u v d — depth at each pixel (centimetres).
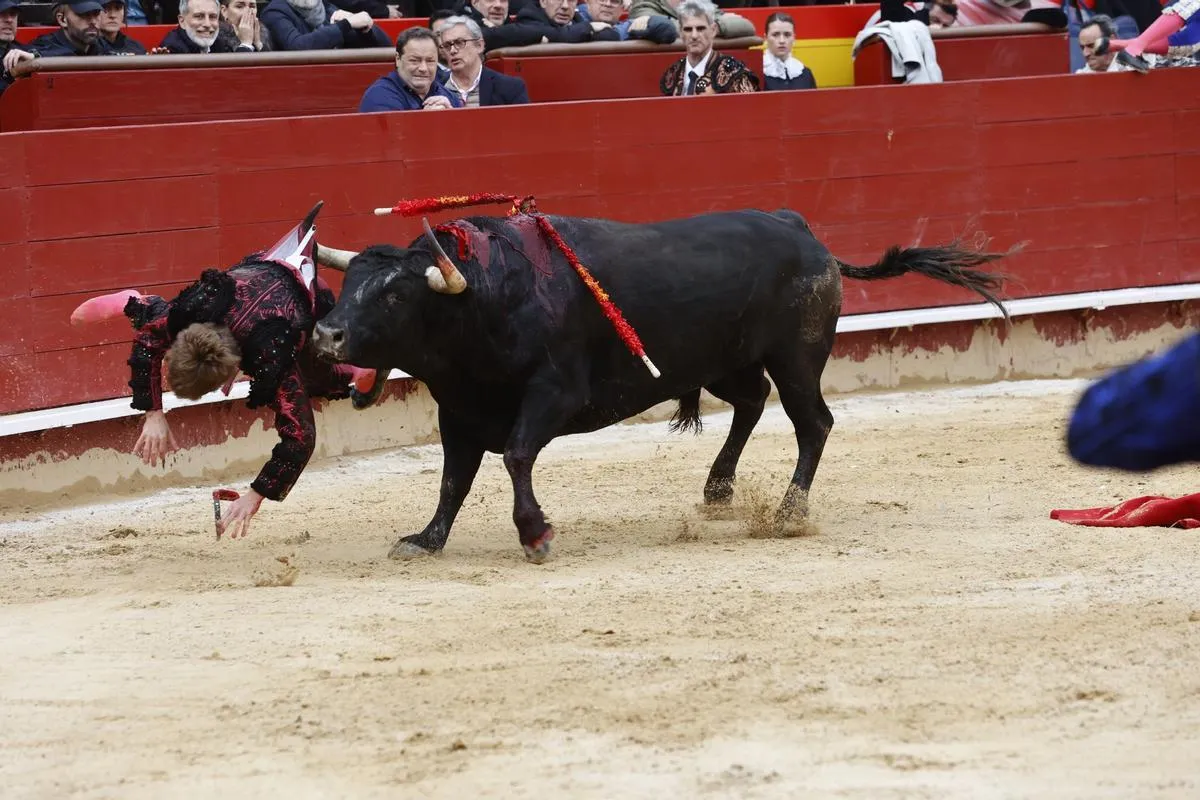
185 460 2306
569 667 1206
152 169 2317
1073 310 3097
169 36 2722
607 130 2703
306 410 1584
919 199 2991
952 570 1540
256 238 2412
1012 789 924
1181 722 1036
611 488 2164
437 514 1727
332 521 1983
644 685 1151
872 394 2927
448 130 2562
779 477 2198
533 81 2894
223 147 2375
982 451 2352
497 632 1327
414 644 1295
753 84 2875
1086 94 3108
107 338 2283
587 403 1727
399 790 955
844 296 2936
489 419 1708
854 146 2930
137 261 2309
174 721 1114
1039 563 1560
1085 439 495
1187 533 1692
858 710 1078
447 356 1639
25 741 1084
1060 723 1043
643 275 1714
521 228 1672
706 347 1767
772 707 1090
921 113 2978
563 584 1522
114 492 2236
